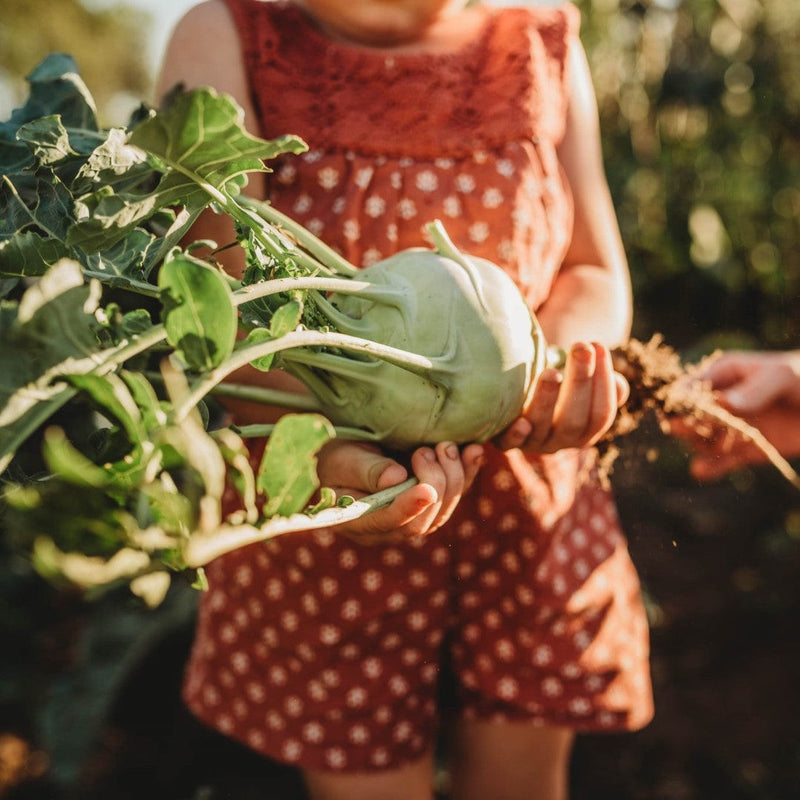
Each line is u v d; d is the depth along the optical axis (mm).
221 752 1647
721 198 2846
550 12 1032
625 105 2770
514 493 942
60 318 497
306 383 732
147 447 457
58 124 675
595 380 758
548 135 970
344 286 658
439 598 973
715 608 2057
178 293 499
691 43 2693
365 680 975
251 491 487
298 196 927
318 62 941
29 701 1749
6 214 674
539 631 981
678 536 2326
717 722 1701
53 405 493
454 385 686
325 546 931
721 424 920
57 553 403
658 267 2945
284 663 987
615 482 1101
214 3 962
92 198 612
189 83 931
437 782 1466
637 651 1070
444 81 937
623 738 1667
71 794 1528
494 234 919
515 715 1005
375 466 681
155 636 1665
